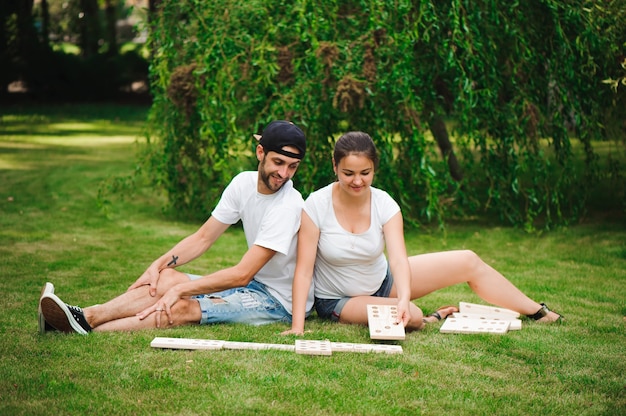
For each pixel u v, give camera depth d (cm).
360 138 354
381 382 302
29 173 989
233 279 365
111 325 363
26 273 512
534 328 390
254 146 659
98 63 2275
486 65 659
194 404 277
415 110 636
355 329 376
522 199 817
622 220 721
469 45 612
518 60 676
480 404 284
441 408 280
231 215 386
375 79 616
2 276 501
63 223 702
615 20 642
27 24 2177
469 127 649
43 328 356
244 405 276
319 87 630
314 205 373
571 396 295
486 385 304
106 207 746
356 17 654
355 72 618
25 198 817
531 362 335
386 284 389
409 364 325
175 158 725
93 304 433
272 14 644
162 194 859
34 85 2225
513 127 662
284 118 630
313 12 613
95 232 669
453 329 379
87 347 336
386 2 615
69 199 820
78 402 277
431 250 625
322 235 375
